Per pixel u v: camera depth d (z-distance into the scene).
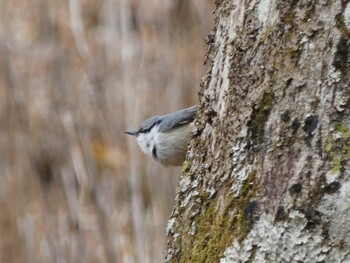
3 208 12.12
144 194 11.68
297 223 4.42
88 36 12.76
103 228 11.62
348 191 4.34
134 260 11.25
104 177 11.94
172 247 5.11
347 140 4.39
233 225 4.69
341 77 4.44
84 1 13.29
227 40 5.06
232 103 4.89
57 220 11.92
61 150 12.25
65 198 12.00
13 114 12.59
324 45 4.49
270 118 4.64
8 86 12.65
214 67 5.19
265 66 4.71
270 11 4.74
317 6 4.53
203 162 5.11
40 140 12.43
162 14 12.66
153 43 12.36
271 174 4.57
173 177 11.67
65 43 12.75
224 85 5.02
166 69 12.19
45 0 13.02
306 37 4.55
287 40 4.62
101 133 12.14
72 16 12.84
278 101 4.61
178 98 12.02
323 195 4.39
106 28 12.73
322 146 4.44
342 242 4.32
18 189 12.30
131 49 12.33
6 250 11.92
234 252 4.62
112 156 11.93
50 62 12.68
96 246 11.57
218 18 5.23
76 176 12.15
